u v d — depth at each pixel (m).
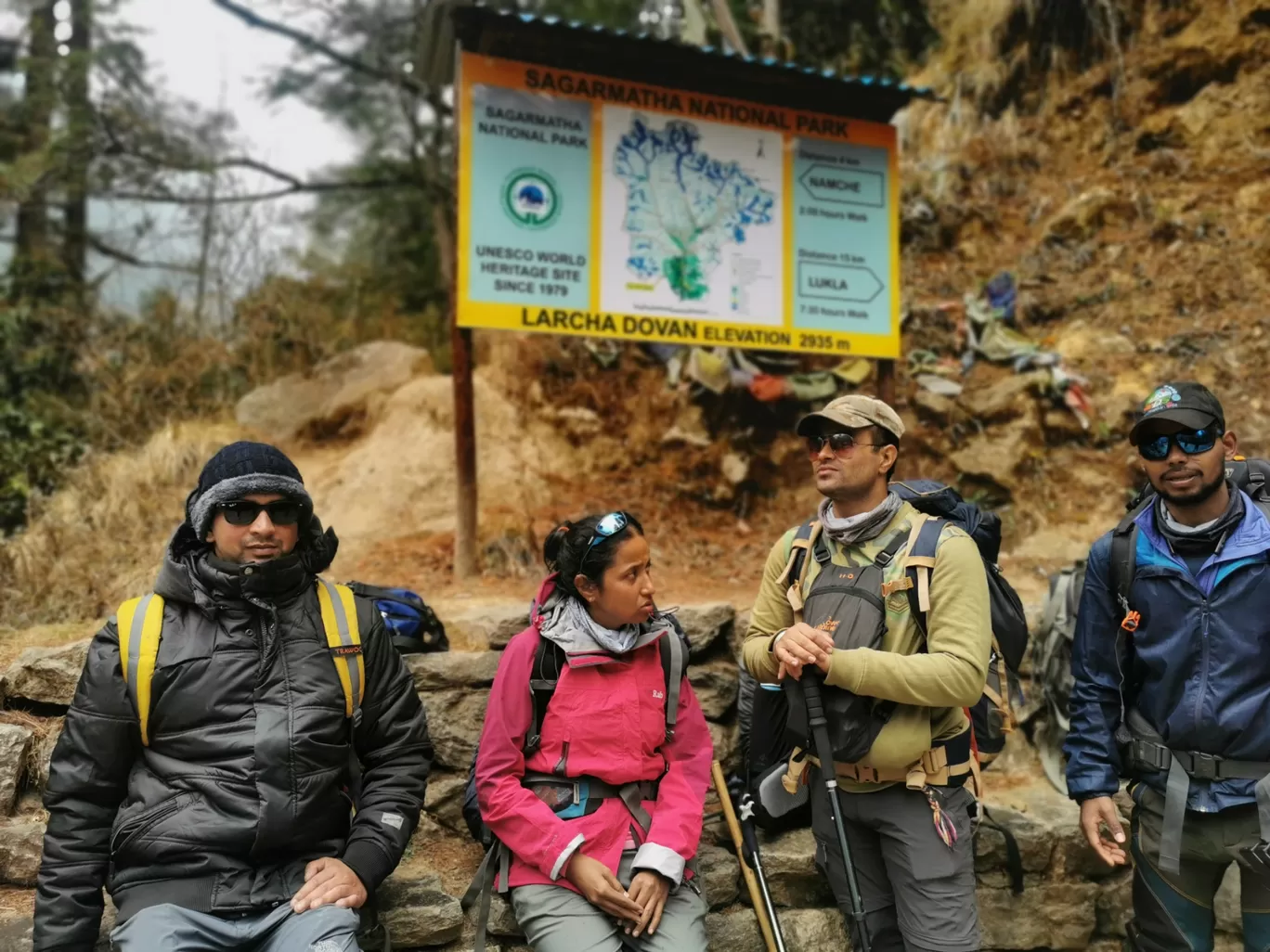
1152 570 2.21
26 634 3.31
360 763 2.22
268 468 2.06
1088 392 5.33
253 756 1.96
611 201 4.17
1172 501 2.18
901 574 2.17
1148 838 2.30
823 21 7.98
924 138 7.11
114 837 1.94
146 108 7.50
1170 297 5.73
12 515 4.77
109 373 5.84
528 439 5.43
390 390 5.80
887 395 4.68
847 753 2.17
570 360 5.85
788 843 2.72
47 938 1.87
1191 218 5.93
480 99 3.98
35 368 5.91
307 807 1.98
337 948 1.82
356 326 7.11
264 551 2.04
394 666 2.21
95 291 6.87
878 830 2.31
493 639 3.12
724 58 4.18
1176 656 2.18
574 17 8.14
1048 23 6.96
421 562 4.35
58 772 1.95
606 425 5.66
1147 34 6.54
